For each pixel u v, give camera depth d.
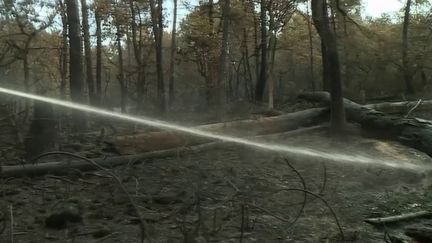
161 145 11.76
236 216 7.05
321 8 13.80
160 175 9.77
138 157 10.99
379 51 25.12
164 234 6.34
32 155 10.70
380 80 30.22
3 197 7.80
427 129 11.30
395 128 12.33
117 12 31.39
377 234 6.59
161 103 27.08
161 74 29.48
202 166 10.52
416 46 29.50
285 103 24.30
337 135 13.48
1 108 13.10
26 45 15.73
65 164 9.89
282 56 45.88
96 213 7.20
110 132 15.73
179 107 34.47
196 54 33.00
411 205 7.95
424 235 6.52
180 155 11.65
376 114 13.16
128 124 18.17
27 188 8.80
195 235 6.02
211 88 30.89
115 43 37.84
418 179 9.79
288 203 7.93
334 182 9.44
